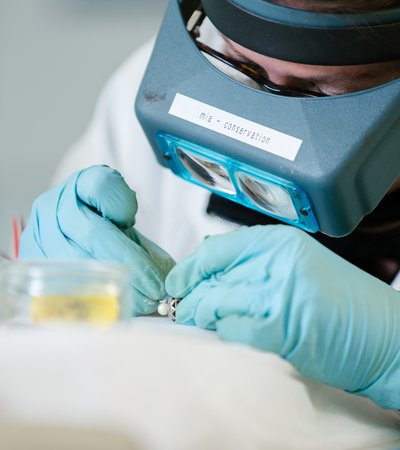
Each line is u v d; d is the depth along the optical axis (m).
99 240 0.96
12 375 0.52
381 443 0.85
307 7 0.88
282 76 0.95
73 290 0.62
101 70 2.24
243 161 0.93
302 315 0.80
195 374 0.60
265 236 0.85
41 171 2.29
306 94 0.94
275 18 0.90
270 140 0.91
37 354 0.53
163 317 0.95
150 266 0.96
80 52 2.23
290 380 0.75
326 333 0.82
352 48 0.89
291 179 0.90
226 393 0.62
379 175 0.92
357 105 0.89
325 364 0.83
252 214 1.24
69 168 1.68
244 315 0.82
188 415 0.56
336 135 0.88
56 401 0.52
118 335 0.57
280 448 0.68
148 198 1.60
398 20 0.88
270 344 0.79
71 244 0.97
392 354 0.88
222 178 1.03
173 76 0.98
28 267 0.63
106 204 0.98
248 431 0.62
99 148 1.66
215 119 0.94
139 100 0.99
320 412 0.81
